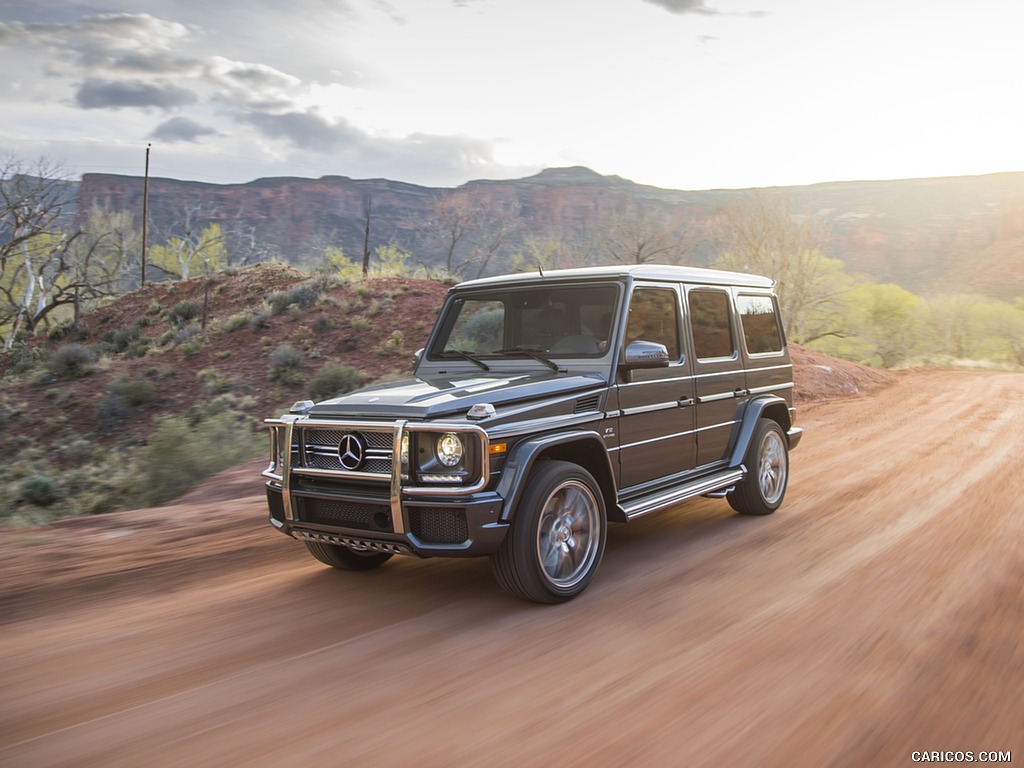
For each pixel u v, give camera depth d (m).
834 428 12.96
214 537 6.79
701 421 6.22
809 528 6.43
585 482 4.83
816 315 37.28
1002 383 22.05
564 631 4.21
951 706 3.24
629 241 49.94
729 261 37.34
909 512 6.94
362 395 4.98
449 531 4.37
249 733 3.14
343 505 4.69
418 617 4.53
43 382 30.19
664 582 5.05
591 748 2.94
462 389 4.82
